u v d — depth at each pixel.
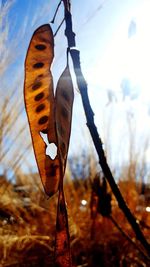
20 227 0.71
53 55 0.17
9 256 0.63
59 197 0.16
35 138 0.17
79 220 0.75
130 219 0.23
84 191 0.87
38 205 0.77
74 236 0.71
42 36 0.17
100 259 0.68
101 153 0.21
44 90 0.17
